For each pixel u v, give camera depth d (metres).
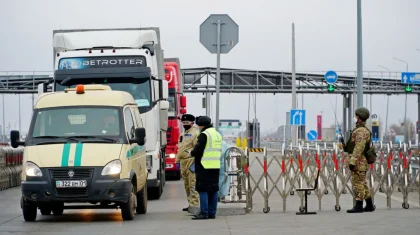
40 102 48.44
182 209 54.56
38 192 44.22
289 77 198.00
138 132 47.12
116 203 46.34
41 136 46.53
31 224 45.06
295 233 38.53
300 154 51.88
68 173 44.12
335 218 45.44
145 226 43.12
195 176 49.75
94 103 48.06
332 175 65.69
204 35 63.19
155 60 66.81
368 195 49.00
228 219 46.41
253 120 187.62
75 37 64.94
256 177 93.12
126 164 45.19
